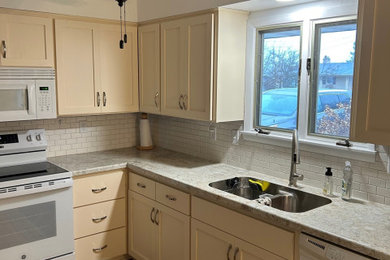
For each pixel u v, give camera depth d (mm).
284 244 1948
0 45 2740
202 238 2475
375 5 1639
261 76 2814
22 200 2594
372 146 2158
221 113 2725
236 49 2746
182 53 2889
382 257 1557
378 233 1740
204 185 2482
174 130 3602
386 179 2111
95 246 3086
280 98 2691
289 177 2562
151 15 3367
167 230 2795
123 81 3383
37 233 2693
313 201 2320
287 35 2598
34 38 2885
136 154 3484
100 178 3031
